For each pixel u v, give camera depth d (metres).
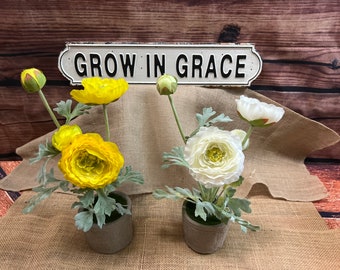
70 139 0.41
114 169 0.40
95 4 0.59
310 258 0.50
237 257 0.51
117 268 0.49
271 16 0.60
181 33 0.61
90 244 0.51
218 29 0.61
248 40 0.62
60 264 0.49
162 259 0.50
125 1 0.59
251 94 0.66
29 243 0.53
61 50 0.63
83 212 0.46
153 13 0.60
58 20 0.60
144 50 0.61
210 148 0.41
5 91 0.67
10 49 0.63
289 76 0.65
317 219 0.58
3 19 0.60
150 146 0.64
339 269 0.48
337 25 0.60
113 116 0.63
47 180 0.47
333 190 0.66
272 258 0.50
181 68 0.62
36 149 0.66
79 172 0.39
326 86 0.66
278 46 0.62
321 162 0.74
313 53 0.63
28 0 0.58
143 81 0.63
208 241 0.49
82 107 0.49
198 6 0.59
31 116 0.69
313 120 0.66
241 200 0.47
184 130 0.62
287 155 0.72
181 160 0.46
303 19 0.60
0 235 0.54
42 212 0.59
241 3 0.59
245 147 0.46
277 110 0.43
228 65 0.62
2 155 0.74
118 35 0.61
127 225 0.51
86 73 0.63
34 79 0.44
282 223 0.57
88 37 0.62
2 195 0.63
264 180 0.66
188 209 0.51
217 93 0.65
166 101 0.62
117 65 0.62
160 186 0.63
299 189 0.65
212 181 0.40
